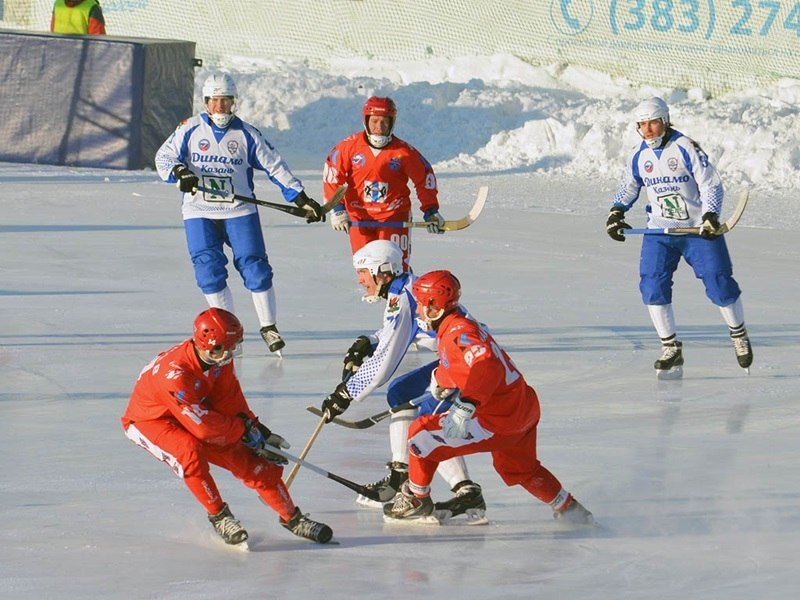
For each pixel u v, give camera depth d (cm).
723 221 4703
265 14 7669
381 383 1706
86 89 5481
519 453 1661
